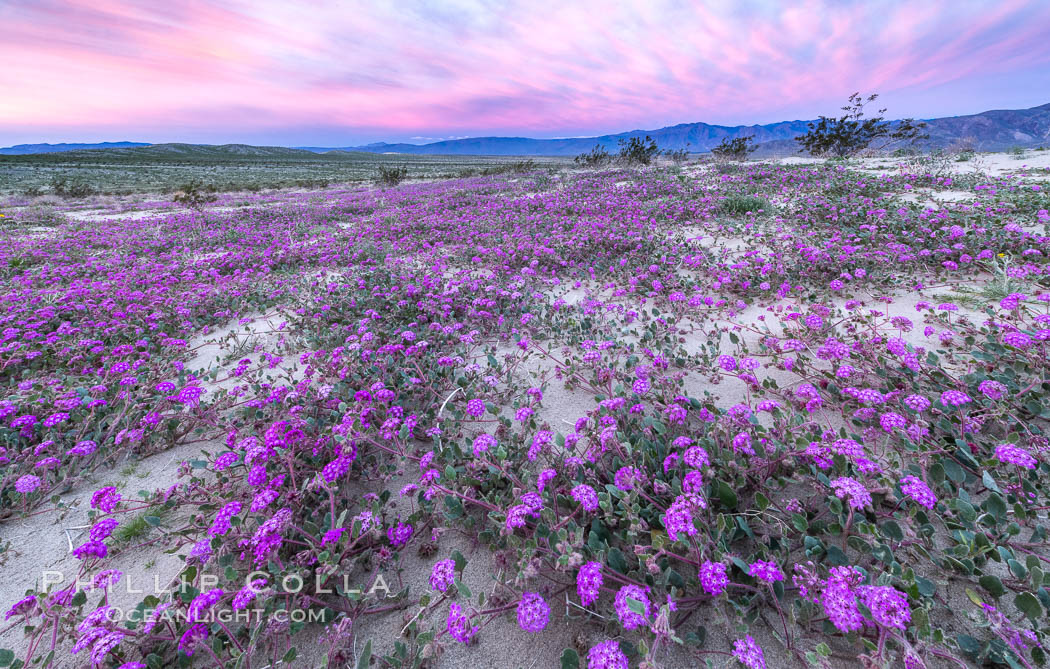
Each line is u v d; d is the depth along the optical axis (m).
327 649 2.01
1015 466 2.54
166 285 8.14
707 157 30.92
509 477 2.65
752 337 4.80
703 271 7.02
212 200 25.03
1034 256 5.70
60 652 2.06
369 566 2.37
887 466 2.68
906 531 2.25
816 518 2.39
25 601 2.01
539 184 20.98
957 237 6.31
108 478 3.23
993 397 2.80
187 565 2.34
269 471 2.91
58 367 5.13
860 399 2.95
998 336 3.88
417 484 2.94
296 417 3.42
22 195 30.61
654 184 16.84
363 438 3.01
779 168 18.50
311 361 4.41
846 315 5.03
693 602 2.00
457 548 2.49
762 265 6.27
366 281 7.44
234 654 1.91
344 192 29.62
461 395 3.88
